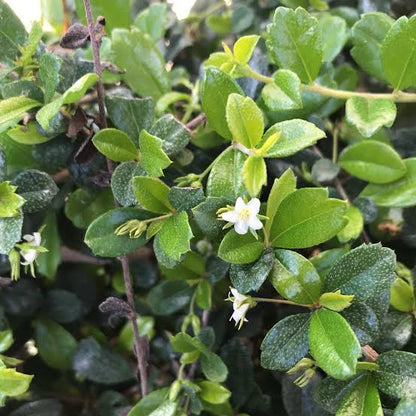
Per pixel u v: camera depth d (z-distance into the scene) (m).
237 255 0.10
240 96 0.10
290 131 0.10
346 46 0.17
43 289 0.16
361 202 0.13
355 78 0.16
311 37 0.12
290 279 0.10
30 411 0.14
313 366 0.11
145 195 0.11
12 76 0.13
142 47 0.15
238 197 0.10
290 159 0.14
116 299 0.12
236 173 0.11
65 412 0.15
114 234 0.11
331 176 0.14
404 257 0.14
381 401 0.11
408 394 0.10
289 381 0.13
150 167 0.11
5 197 0.11
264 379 0.15
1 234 0.11
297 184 0.14
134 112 0.12
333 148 0.15
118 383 0.16
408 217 0.14
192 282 0.14
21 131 0.12
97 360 0.15
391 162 0.13
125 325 0.16
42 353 0.15
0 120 0.11
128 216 0.11
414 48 0.12
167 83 0.15
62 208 0.15
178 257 0.10
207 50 0.19
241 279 0.10
